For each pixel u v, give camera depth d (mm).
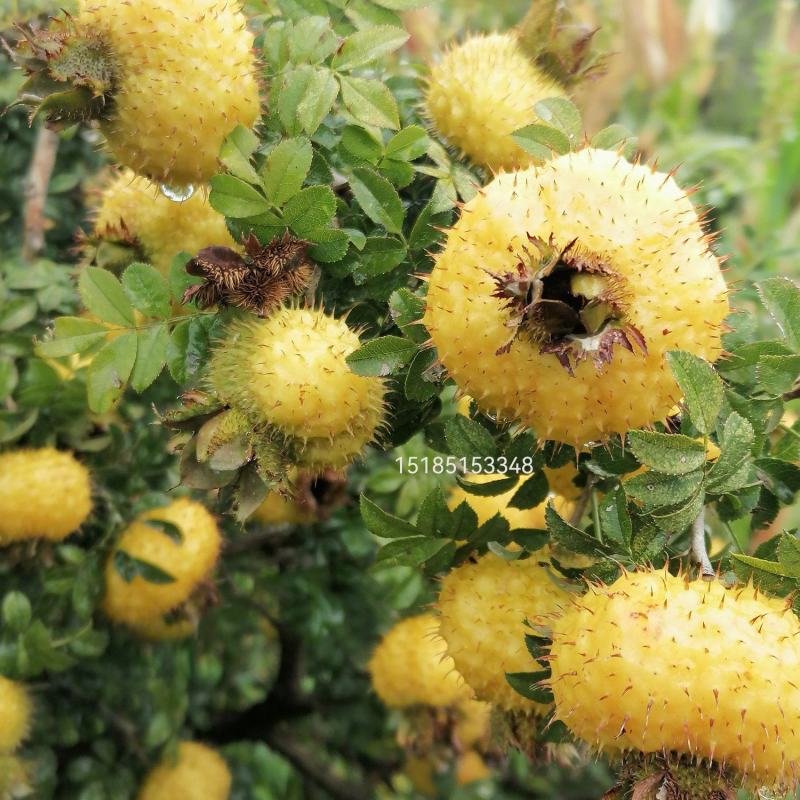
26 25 210
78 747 344
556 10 234
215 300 210
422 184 240
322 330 206
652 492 180
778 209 585
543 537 210
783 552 176
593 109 621
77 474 281
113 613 295
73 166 354
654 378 173
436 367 203
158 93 202
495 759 366
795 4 786
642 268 171
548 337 169
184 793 345
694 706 163
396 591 324
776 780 168
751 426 189
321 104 218
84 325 224
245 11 245
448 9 518
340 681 430
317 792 470
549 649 195
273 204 209
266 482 202
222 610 385
